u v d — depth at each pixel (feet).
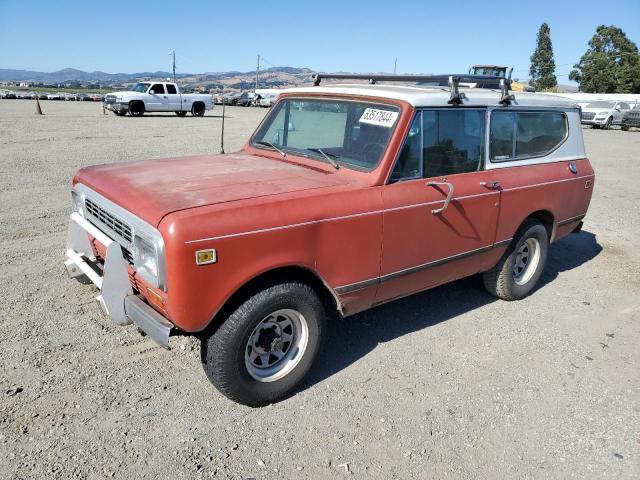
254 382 10.93
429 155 13.17
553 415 11.62
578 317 16.66
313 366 12.12
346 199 11.42
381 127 12.60
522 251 17.35
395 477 9.58
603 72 190.60
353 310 12.46
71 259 13.34
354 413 11.25
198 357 12.86
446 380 12.69
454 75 13.39
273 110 15.67
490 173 14.90
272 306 10.59
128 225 10.36
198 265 9.41
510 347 14.49
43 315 14.33
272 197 10.66
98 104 122.72
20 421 10.25
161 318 10.06
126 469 9.29
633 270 21.31
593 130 96.78
